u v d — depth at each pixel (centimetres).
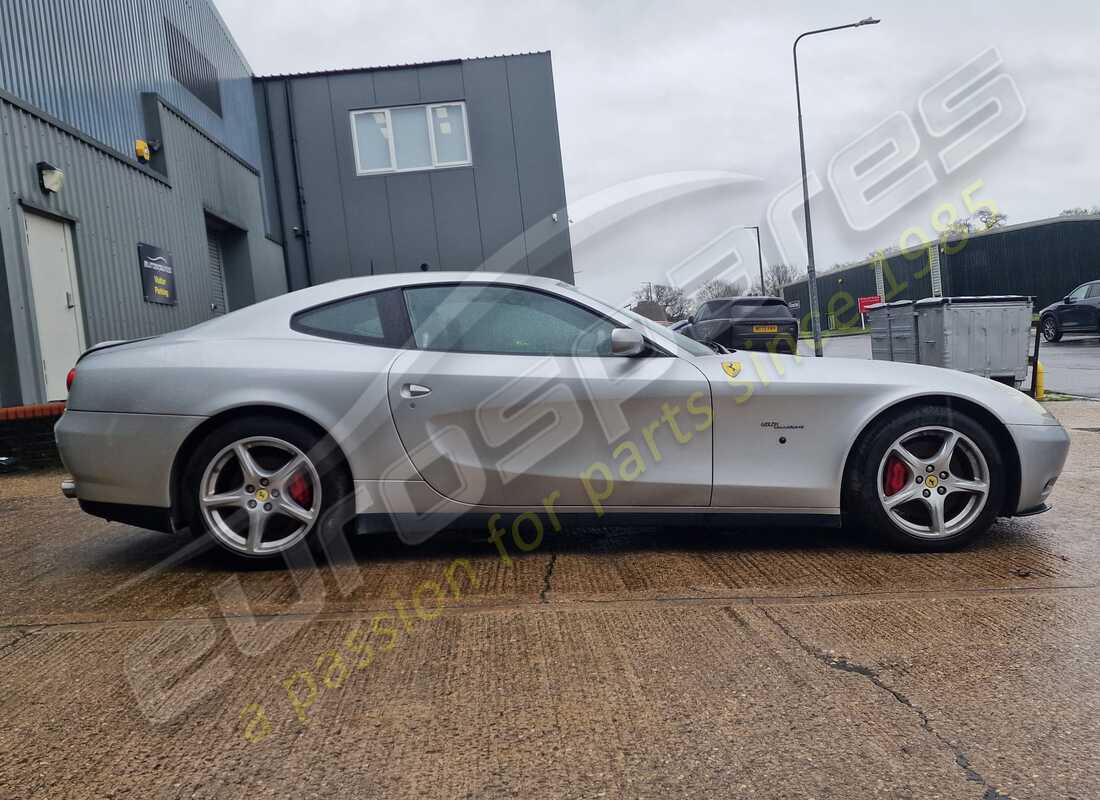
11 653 248
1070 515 391
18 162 691
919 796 166
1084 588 283
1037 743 184
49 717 208
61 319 747
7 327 668
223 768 183
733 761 180
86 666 238
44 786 177
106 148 845
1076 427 692
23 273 692
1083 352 1645
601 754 185
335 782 177
